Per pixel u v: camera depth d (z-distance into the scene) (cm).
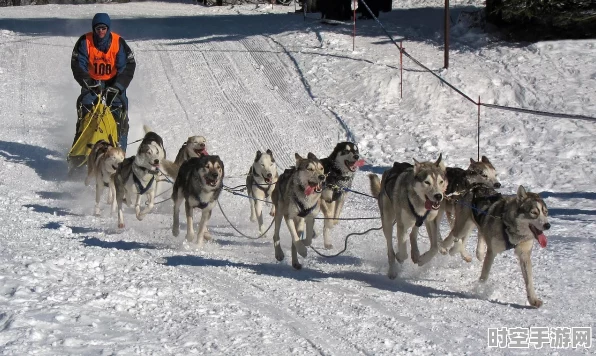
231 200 1319
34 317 620
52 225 1079
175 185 1006
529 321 690
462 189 879
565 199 1307
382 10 3028
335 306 725
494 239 777
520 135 1706
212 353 574
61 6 3984
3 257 832
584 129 1702
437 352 602
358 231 1104
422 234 1089
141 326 632
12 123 1884
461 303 751
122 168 1091
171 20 3209
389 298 762
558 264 899
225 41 2603
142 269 828
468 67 2084
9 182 1399
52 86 2244
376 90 2019
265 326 652
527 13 2116
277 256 917
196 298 728
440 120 1833
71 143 1738
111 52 1451
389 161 1600
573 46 2167
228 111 1939
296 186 871
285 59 2325
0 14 3569
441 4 3216
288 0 3931
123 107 1466
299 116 1888
